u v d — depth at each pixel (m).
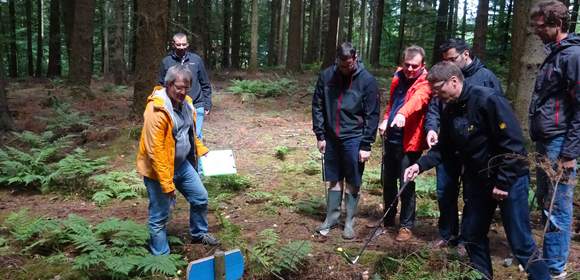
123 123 9.45
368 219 5.47
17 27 29.67
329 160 4.93
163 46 9.37
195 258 4.45
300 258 4.14
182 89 3.98
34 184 6.59
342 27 26.97
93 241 4.21
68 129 9.43
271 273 4.11
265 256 4.23
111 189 6.24
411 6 25.59
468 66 4.21
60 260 4.32
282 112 11.20
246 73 19.36
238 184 6.49
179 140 4.16
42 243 4.54
